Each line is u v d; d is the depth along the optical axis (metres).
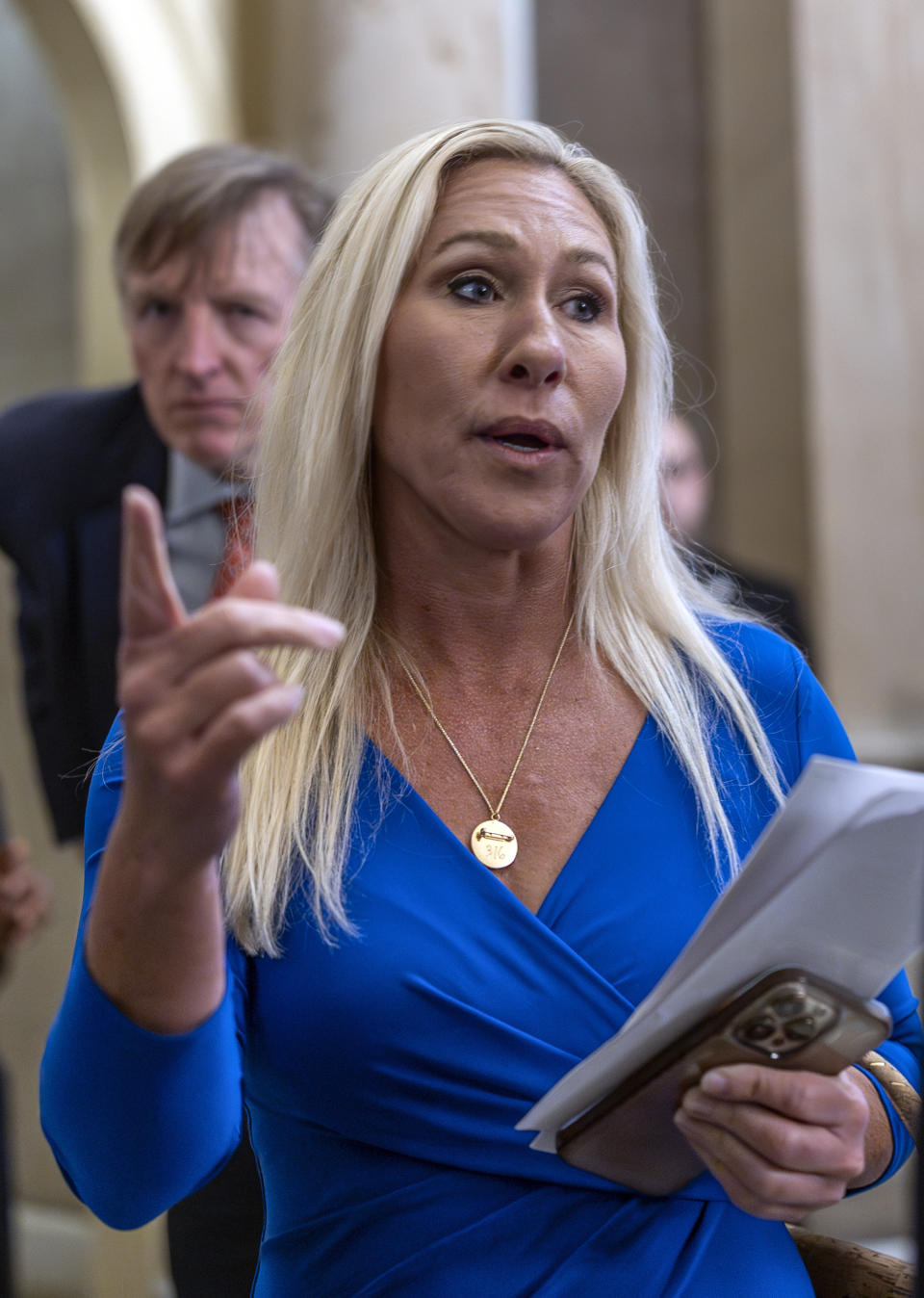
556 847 1.49
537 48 5.56
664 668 1.61
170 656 1.09
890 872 1.20
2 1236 3.04
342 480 1.56
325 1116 1.41
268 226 2.72
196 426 2.70
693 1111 1.26
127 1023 1.23
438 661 1.58
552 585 1.59
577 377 1.47
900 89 5.38
